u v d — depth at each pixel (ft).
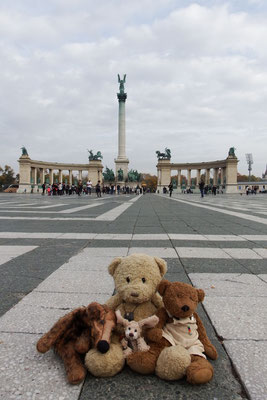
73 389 8.41
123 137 344.90
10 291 15.57
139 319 10.61
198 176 391.86
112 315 10.16
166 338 9.93
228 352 10.19
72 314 10.18
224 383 8.83
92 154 397.19
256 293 15.56
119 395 8.29
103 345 9.07
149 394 8.35
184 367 8.77
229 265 20.97
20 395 8.10
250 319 12.58
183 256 23.56
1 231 35.73
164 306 10.66
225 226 41.91
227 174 338.13
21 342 10.71
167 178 391.86
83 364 9.39
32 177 363.35
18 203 99.81
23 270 19.36
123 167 343.67
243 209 77.36
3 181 470.39
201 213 63.67
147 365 9.14
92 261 21.63
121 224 42.93
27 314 12.82
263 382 8.68
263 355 10.00
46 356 9.98
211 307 13.75
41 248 26.16
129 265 11.09
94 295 14.94
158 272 11.38
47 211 65.36
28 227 39.22
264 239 31.35
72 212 62.95
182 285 10.52
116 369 9.11
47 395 8.13
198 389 8.59
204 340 10.29
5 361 9.64
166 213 63.05
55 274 18.40
